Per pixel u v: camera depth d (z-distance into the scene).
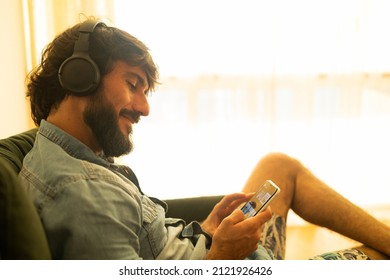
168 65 1.84
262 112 1.94
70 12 1.68
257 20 1.82
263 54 1.86
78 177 0.60
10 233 0.45
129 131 0.73
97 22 0.69
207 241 0.87
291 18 1.84
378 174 2.11
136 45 0.70
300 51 1.88
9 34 1.60
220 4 1.80
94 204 0.58
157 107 1.90
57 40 0.71
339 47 1.89
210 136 1.95
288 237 1.92
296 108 1.95
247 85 1.90
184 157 1.98
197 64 1.85
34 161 0.67
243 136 1.97
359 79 1.94
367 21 1.87
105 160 0.76
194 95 1.89
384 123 2.04
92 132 0.70
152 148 1.96
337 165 2.06
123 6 1.75
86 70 0.65
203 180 2.01
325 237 1.91
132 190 0.71
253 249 0.73
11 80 1.63
